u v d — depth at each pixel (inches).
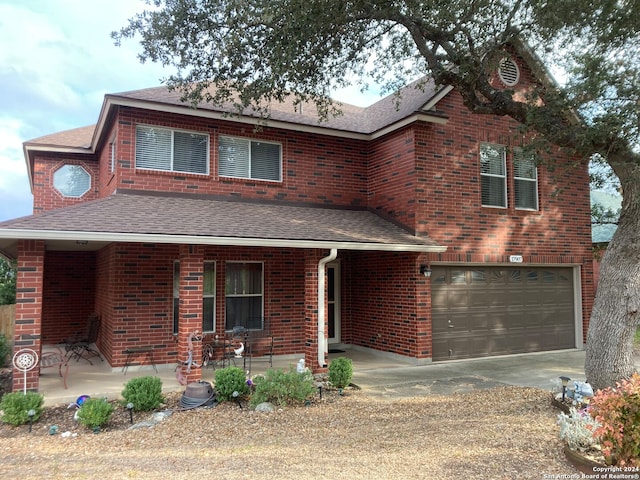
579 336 524.7
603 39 304.7
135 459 199.9
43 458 203.2
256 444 217.6
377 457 197.0
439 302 447.5
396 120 453.1
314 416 264.8
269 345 449.7
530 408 274.2
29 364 280.8
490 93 338.0
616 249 279.9
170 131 419.2
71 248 469.7
